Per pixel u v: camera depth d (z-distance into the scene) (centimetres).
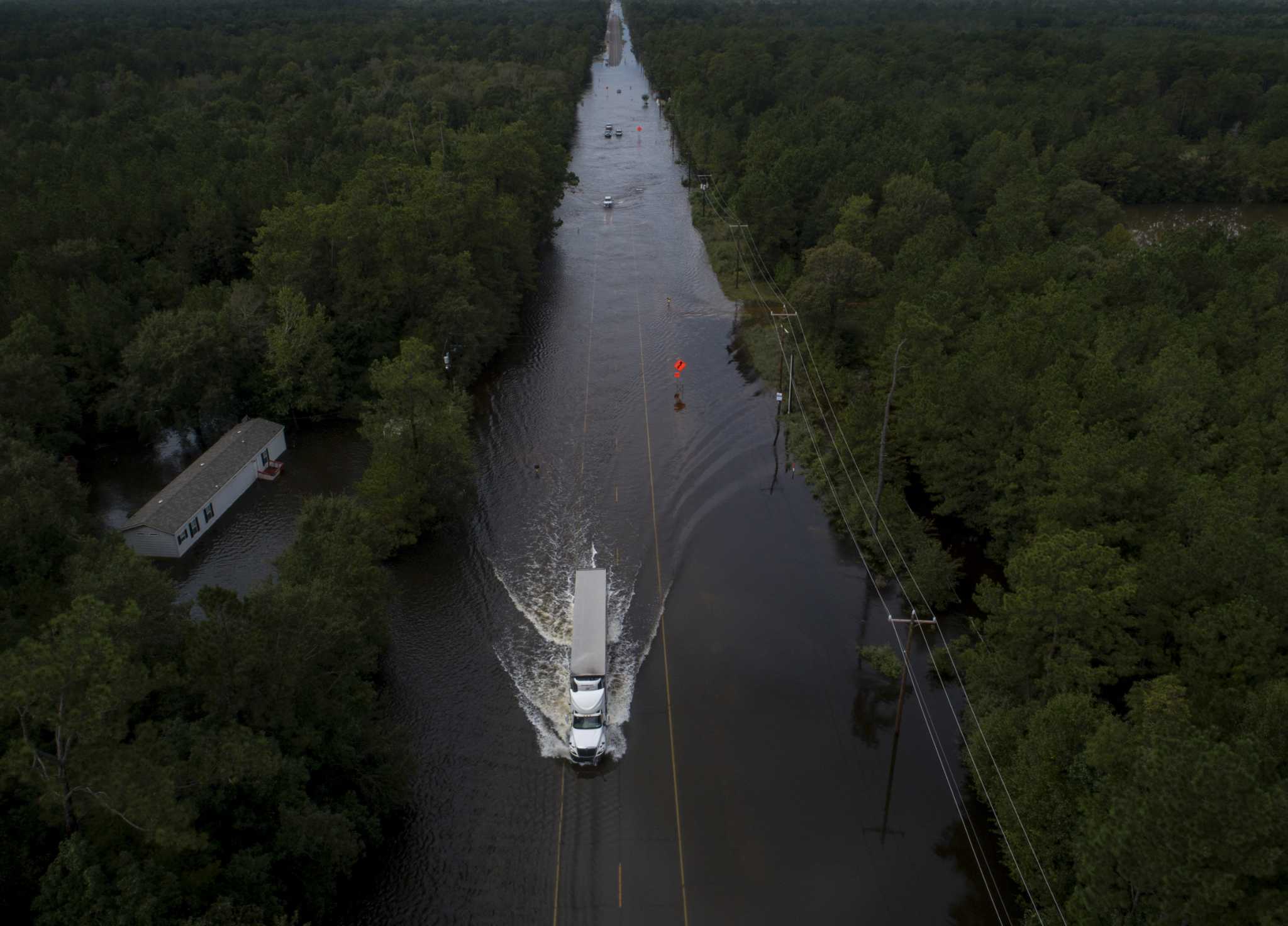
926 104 19962
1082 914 4097
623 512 8769
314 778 5303
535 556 8150
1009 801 4925
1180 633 5553
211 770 4116
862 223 12431
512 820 5772
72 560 5719
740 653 7125
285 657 4762
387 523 7862
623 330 12738
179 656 4784
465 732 6378
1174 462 6912
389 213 10594
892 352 8806
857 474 8812
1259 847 3362
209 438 10188
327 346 10119
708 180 18712
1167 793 3447
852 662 7069
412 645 7125
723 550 8275
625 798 5922
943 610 7525
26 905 4059
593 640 6606
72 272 10862
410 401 8094
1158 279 9931
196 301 10388
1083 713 4756
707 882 5384
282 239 10538
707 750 6278
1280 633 5138
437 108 18662
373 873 5419
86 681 3731
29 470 6544
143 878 3847
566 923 5159
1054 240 13238
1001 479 7525
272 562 6600
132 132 16625
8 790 4256
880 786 6025
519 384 11238
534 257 14575
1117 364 8419
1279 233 12612
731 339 12475
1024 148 15988
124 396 9669
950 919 5175
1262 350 8644
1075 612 5331
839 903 5269
